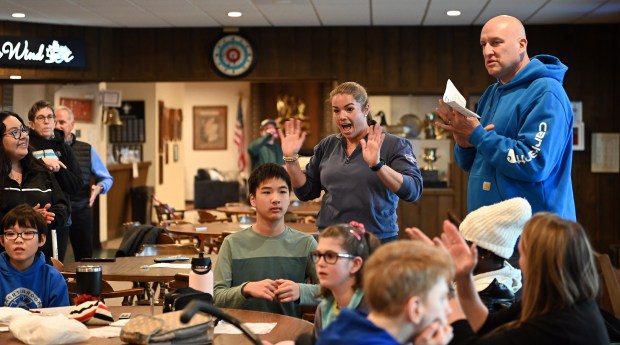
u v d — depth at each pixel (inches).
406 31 428.5
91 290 147.3
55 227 220.7
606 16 398.6
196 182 721.6
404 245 82.1
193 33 433.1
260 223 156.4
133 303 240.5
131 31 431.8
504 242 123.9
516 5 371.6
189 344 115.1
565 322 97.2
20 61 409.7
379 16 400.8
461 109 157.2
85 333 122.4
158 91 643.5
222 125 858.1
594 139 424.8
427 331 80.3
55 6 370.6
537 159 153.9
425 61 428.1
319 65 430.3
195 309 91.5
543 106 156.8
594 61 423.2
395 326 80.7
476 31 426.3
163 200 669.9
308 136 784.9
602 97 423.8
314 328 120.0
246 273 154.3
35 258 157.8
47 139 250.2
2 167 209.0
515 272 127.7
